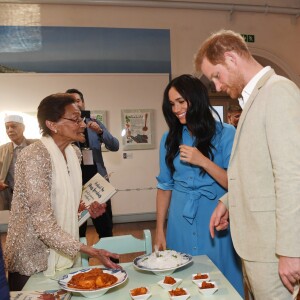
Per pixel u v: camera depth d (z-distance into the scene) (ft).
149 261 4.65
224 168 5.64
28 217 4.76
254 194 4.03
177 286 4.13
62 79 18.22
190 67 19.80
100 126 10.50
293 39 20.97
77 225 5.11
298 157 3.58
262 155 3.96
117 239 5.49
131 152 18.88
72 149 5.54
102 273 4.29
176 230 5.68
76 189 5.37
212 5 19.43
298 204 3.52
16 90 17.89
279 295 4.06
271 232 3.96
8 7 18.10
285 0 20.57
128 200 18.92
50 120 5.00
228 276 5.50
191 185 5.49
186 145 5.61
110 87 18.61
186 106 5.32
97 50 18.93
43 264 4.78
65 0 18.10
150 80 18.94
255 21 20.42
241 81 4.26
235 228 4.32
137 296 3.80
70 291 3.92
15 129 12.77
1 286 2.61
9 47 18.24
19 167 4.78
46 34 18.47
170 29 19.51
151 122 18.98
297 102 3.73
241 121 4.18
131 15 19.11
